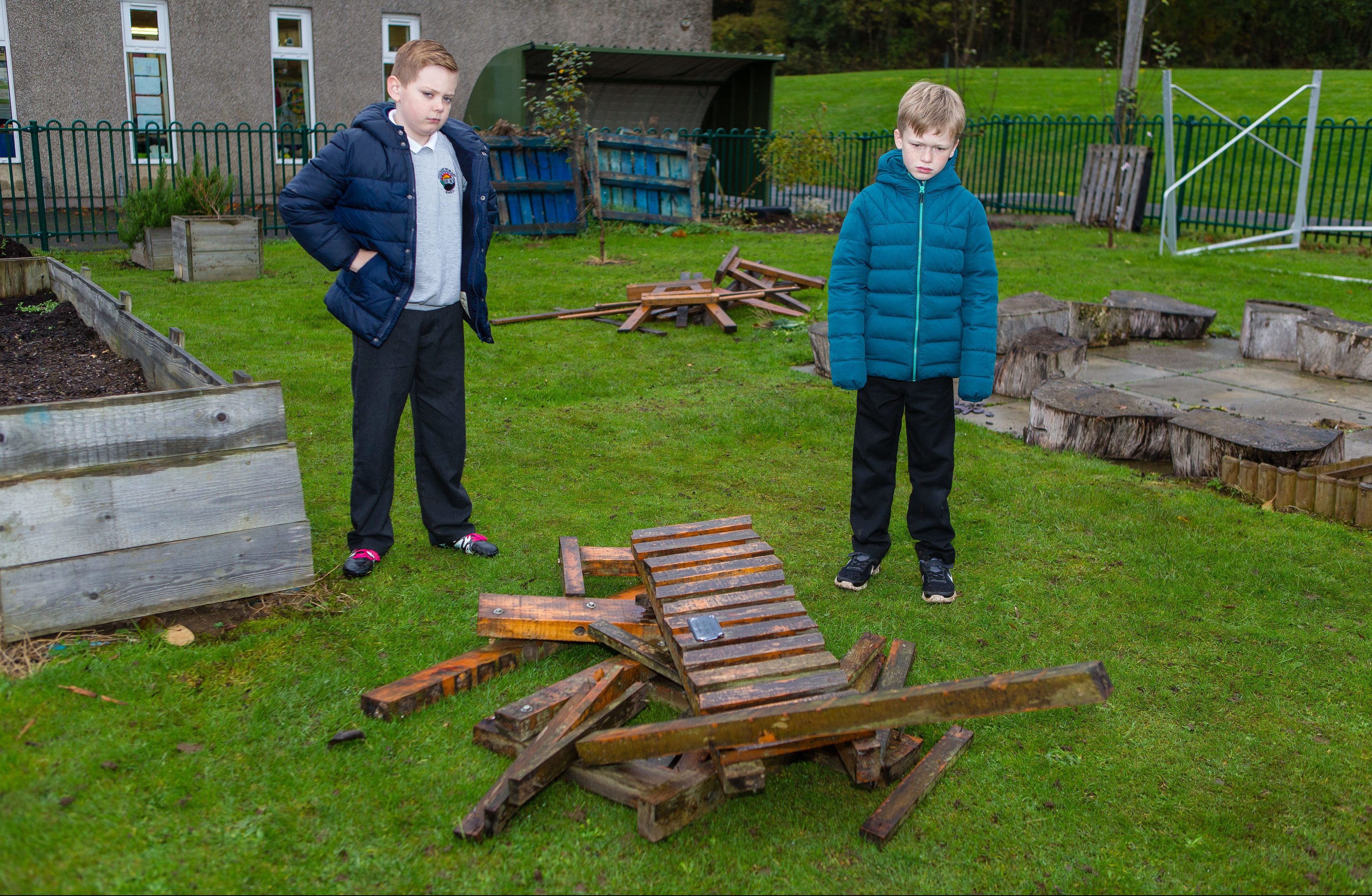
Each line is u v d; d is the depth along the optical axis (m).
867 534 3.73
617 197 14.64
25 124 13.86
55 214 11.73
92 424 3.02
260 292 9.16
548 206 13.91
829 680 2.59
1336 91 28.09
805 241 13.49
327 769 2.51
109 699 2.70
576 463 5.05
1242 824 2.48
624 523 4.27
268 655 3.03
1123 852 2.38
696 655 2.68
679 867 2.25
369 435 3.59
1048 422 5.52
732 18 51.59
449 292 3.58
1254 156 19.84
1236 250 13.00
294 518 3.38
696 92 17.52
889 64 50.44
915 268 3.43
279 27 15.51
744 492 4.72
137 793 2.36
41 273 7.03
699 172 14.15
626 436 5.52
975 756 2.72
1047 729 2.86
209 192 10.39
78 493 2.98
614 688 2.76
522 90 14.78
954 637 3.37
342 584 3.54
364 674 2.96
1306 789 2.62
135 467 3.06
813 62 51.50
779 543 4.13
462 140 3.53
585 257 11.98
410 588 3.54
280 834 2.28
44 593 2.97
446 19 16.80
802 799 2.51
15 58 13.62
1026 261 11.68
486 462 5.01
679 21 19.02
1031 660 3.23
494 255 12.12
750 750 2.37
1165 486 4.94
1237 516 4.49
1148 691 3.07
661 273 10.79
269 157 15.66
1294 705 3.01
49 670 2.77
